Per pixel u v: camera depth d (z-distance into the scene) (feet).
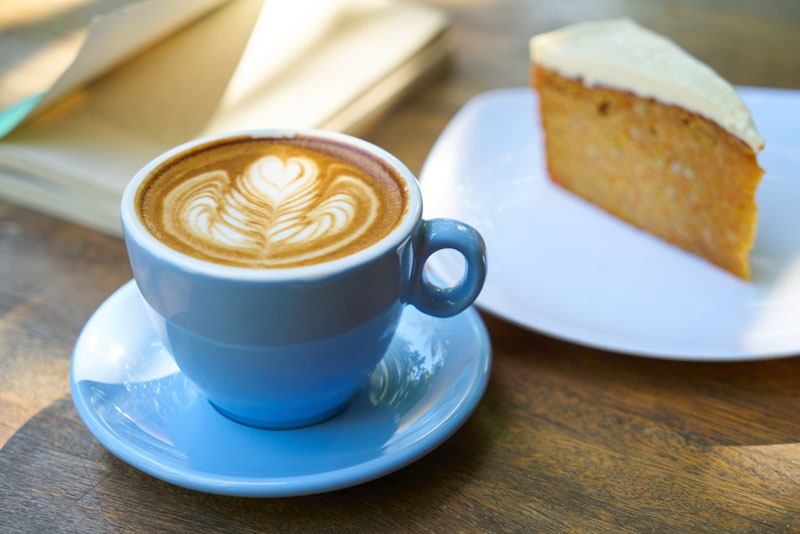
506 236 1.75
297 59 1.93
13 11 2.23
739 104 1.70
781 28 2.49
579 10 2.62
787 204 1.79
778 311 1.56
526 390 1.40
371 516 1.23
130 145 1.66
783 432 1.35
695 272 1.68
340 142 1.38
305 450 1.27
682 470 1.29
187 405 1.33
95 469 1.27
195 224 1.25
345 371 1.26
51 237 1.63
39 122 1.71
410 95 2.07
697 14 2.60
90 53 1.68
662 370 1.44
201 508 1.23
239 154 1.37
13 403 1.35
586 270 1.67
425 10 2.23
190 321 1.20
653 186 1.80
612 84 1.86
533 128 1.99
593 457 1.31
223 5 1.99
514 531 1.22
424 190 1.73
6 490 1.24
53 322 1.47
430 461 1.30
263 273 1.16
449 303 1.33
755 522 1.24
